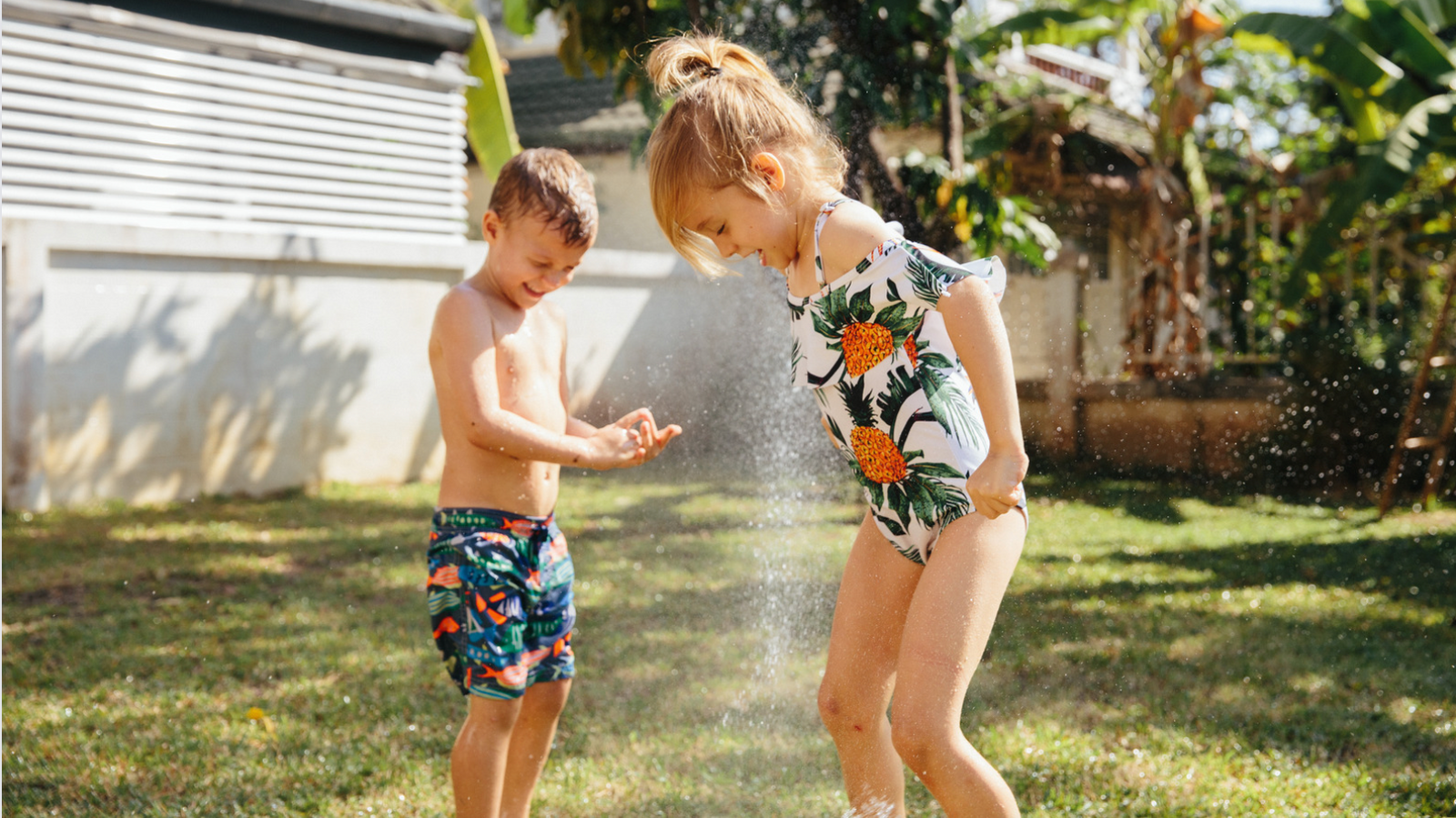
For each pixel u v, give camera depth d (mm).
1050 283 8719
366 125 7531
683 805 2201
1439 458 6277
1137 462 7965
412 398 7777
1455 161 7305
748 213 1815
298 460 7242
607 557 4824
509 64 13297
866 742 1905
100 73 6453
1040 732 2629
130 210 6586
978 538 1688
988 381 1614
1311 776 2352
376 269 7566
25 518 5863
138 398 6559
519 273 2041
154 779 2355
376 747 2549
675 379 8117
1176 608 3965
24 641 3525
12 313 6047
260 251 6977
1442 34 8117
